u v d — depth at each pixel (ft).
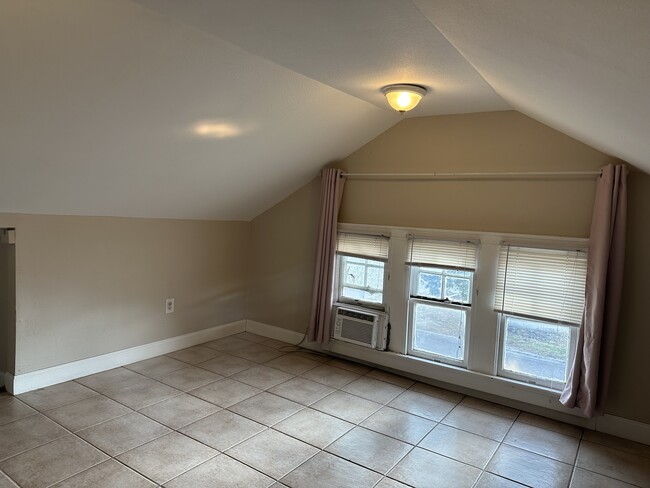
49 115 7.85
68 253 11.50
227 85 8.87
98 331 12.38
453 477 8.39
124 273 12.86
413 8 5.90
